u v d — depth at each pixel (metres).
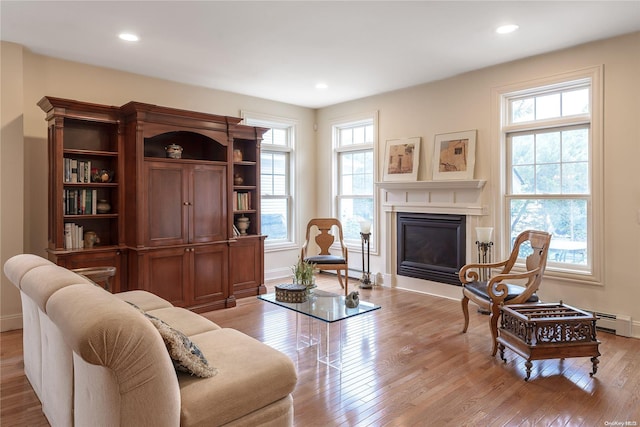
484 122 4.45
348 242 6.06
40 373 2.34
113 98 4.39
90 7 2.95
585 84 3.82
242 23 3.24
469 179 4.50
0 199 3.59
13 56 3.63
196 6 2.94
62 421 1.92
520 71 4.13
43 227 3.96
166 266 4.07
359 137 5.97
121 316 1.39
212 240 4.43
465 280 3.61
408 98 5.18
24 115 3.85
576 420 2.20
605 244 3.63
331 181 6.23
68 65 4.09
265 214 5.95
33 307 2.41
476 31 3.42
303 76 4.69
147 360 1.41
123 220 4.03
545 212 4.10
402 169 5.20
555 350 2.68
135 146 3.88
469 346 3.28
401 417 2.24
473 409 2.32
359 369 2.86
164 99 4.78
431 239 4.98
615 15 3.12
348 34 3.47
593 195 3.68
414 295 4.95
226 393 1.68
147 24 3.25
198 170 4.33
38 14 3.05
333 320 2.66
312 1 2.88
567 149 3.96
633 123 3.47
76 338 1.32
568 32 3.45
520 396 2.47
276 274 5.99
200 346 2.09
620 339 3.43
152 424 1.44
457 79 4.67
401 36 3.52
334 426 2.15
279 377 1.85
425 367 2.89
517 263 4.25
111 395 1.40
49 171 3.82
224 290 4.51
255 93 5.46
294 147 6.16
